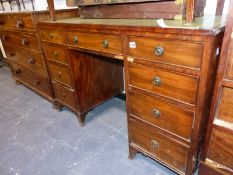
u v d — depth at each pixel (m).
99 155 1.36
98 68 1.68
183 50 0.76
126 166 1.26
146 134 1.12
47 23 1.40
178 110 0.90
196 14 0.98
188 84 0.81
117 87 1.97
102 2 1.19
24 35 1.75
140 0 1.02
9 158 1.38
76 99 1.59
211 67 0.75
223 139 0.84
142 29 0.84
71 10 1.62
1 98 2.27
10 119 1.84
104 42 1.05
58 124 1.72
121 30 0.93
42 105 2.06
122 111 1.88
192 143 0.92
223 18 0.95
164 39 0.80
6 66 3.37
